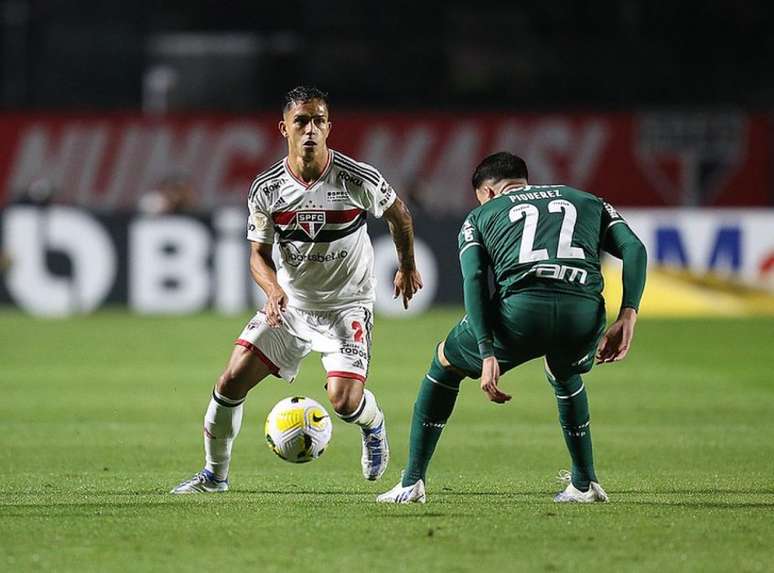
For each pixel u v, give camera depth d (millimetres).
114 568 19516
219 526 22625
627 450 34562
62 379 51281
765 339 64625
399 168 96125
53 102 112750
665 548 20875
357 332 27078
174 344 62531
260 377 26500
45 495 26391
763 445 35500
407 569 19422
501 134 96188
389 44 113875
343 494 26875
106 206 96750
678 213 74812
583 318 24109
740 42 113188
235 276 75250
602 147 96062
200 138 96375
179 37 111812
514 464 32156
